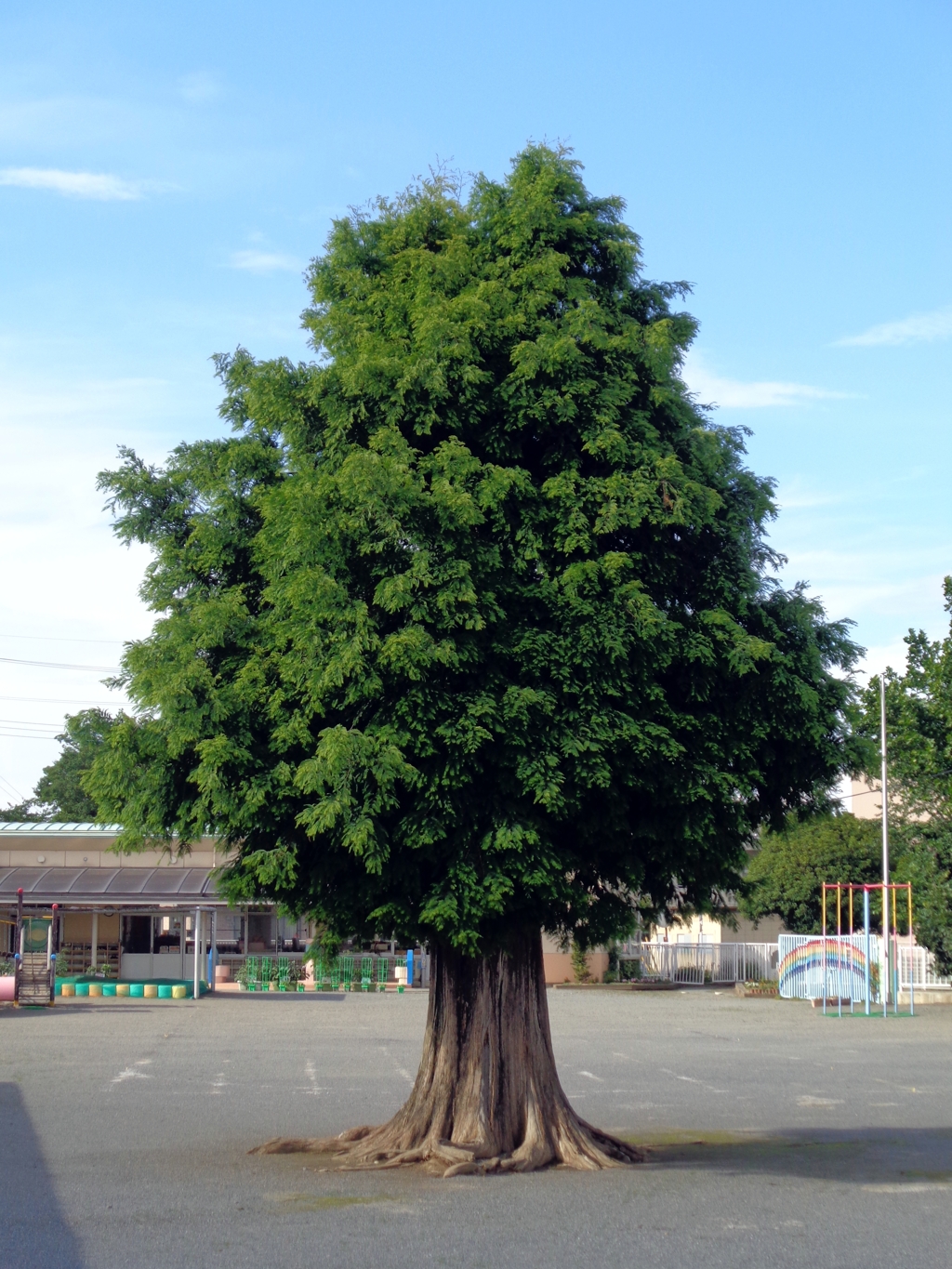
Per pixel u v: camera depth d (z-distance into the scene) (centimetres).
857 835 4441
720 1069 1931
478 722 974
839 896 3475
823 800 1157
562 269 1130
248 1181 1006
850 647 1153
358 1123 1335
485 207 1156
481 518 987
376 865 955
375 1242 794
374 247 1165
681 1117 1436
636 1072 1891
